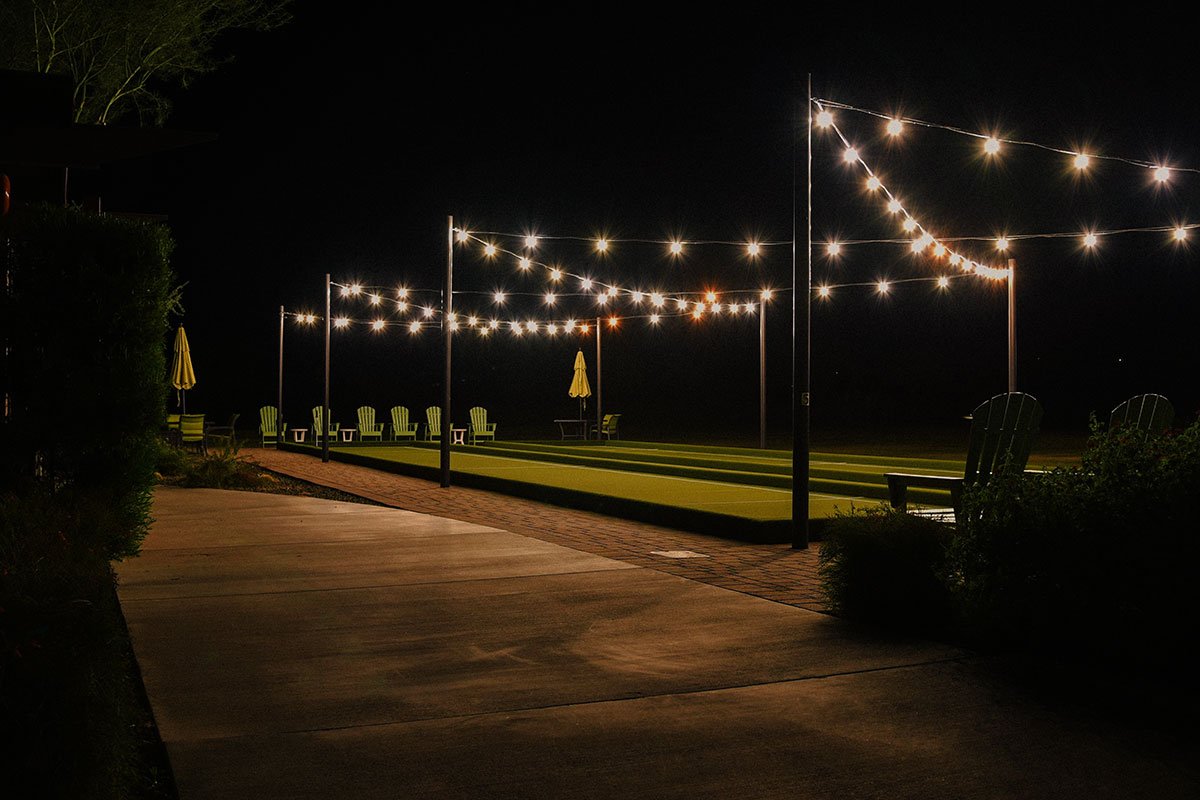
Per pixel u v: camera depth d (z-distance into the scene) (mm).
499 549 8562
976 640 5277
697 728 4004
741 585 7027
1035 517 4887
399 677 4707
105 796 2840
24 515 5539
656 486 13367
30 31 14984
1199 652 4508
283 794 3363
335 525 10234
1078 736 3916
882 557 5672
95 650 2844
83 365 7945
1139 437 5062
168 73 17016
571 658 5031
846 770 3584
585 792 3391
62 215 8031
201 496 13445
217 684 4598
